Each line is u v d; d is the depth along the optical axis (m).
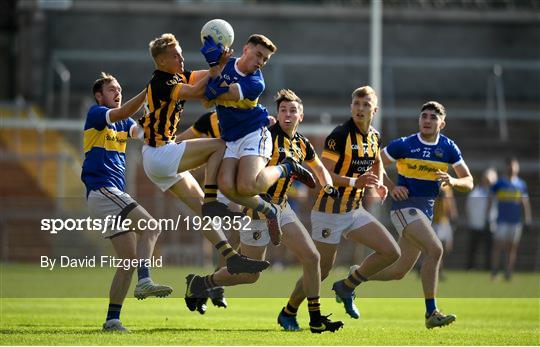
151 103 35.19
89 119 36.19
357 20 122.44
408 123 112.62
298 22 122.19
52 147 103.69
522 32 123.81
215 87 34.31
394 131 109.94
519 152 109.31
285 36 121.94
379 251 39.41
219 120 35.78
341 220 39.25
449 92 121.94
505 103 120.88
